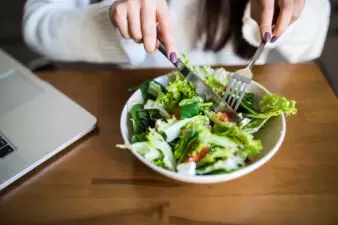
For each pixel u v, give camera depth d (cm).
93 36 90
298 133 65
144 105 65
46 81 81
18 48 185
